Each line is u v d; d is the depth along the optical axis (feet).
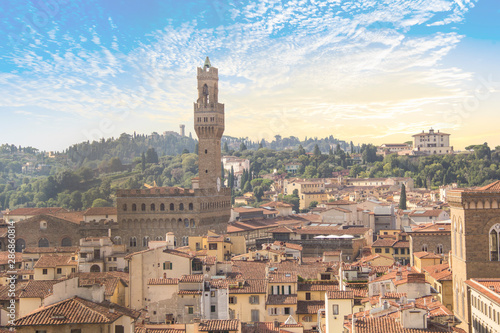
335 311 358.84
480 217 373.81
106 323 290.97
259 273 481.46
